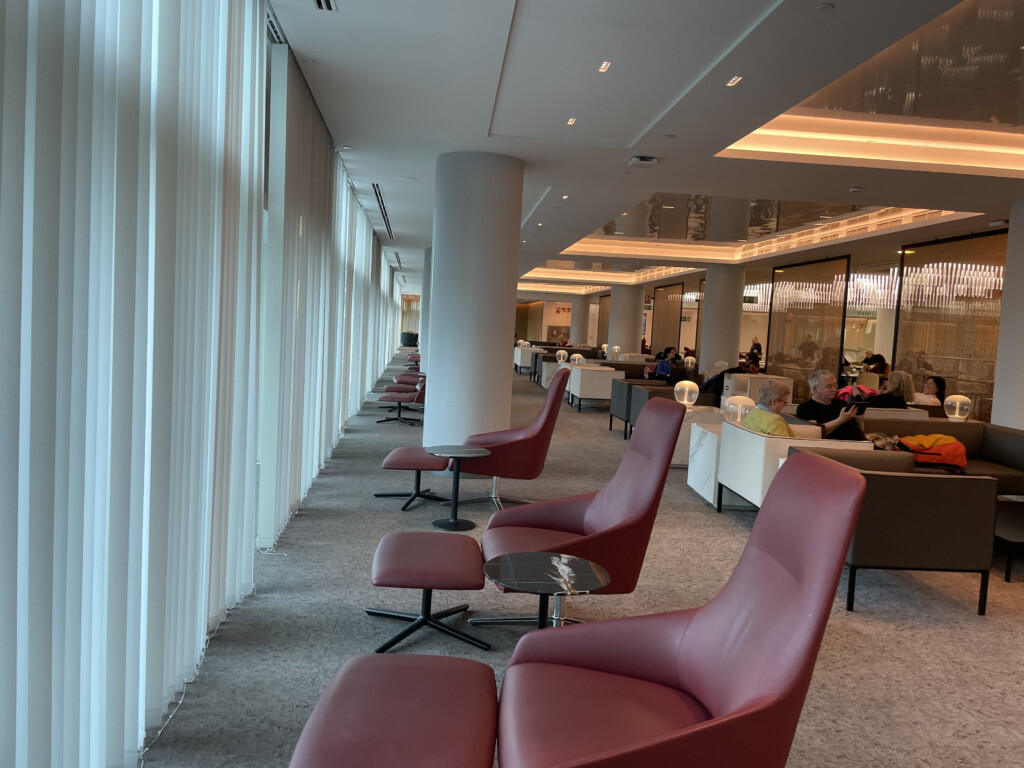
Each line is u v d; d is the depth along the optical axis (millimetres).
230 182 3529
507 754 1944
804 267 17422
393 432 10617
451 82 5480
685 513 6598
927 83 6148
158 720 2746
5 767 1692
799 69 4906
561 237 14008
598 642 2439
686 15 4230
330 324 8039
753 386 11617
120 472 2309
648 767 1702
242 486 3982
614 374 14344
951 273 12281
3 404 1657
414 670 2324
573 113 6141
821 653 3824
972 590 4930
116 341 2273
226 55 3377
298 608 4023
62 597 1913
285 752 2652
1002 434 7121
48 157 1775
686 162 7602
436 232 7742
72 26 1875
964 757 2875
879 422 7336
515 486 7398
